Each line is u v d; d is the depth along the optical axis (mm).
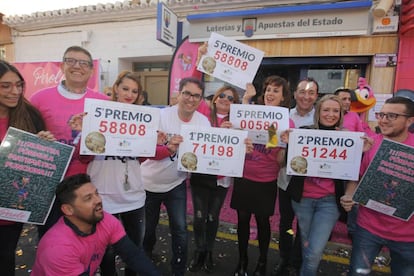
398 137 1851
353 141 2031
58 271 1533
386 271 2828
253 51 2600
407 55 4676
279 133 2338
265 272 2668
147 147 2141
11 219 1810
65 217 1677
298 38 5223
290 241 2703
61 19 7016
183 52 5914
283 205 2674
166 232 3559
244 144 2295
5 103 1725
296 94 2885
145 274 1817
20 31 7621
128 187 2150
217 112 2979
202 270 2756
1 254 1883
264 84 2740
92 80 6383
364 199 1888
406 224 1815
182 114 2451
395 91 4773
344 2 4789
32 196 1830
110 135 2021
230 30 5535
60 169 1872
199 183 2635
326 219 2086
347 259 3043
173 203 2477
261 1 5359
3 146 1737
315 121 2248
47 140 1827
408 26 4359
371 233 1911
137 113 2088
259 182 2479
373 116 4949
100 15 6668
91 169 2088
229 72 2652
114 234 1785
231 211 4215
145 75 7086
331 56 5168
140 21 6430
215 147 2301
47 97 2027
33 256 2955
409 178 1772
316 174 2107
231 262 2938
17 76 1729
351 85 5410
